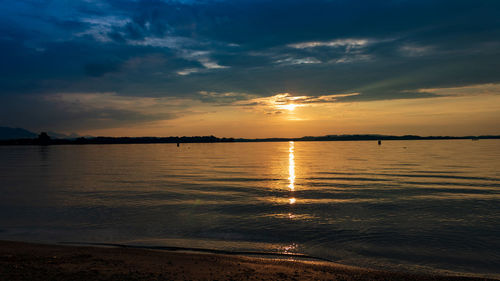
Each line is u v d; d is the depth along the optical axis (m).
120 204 22.47
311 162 71.12
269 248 12.91
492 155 86.69
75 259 10.09
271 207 21.31
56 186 31.98
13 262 9.51
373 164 61.00
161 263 9.91
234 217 18.47
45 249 11.69
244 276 8.76
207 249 12.59
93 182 35.47
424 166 54.31
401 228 15.92
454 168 49.66
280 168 55.34
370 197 24.95
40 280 7.86
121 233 15.19
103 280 7.98
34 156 108.12
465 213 19.22
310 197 25.20
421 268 10.91
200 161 79.44
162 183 34.44
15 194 26.95
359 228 15.99
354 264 11.19
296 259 11.62
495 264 11.33
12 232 15.38
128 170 52.25
